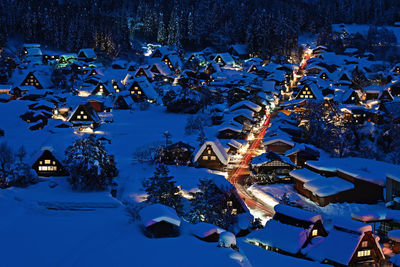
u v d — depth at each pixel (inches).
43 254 1143.6
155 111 3501.5
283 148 2458.2
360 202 1845.5
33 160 1894.7
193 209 1547.7
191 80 4271.7
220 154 2133.4
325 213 1738.4
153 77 4598.9
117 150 2367.1
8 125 2802.7
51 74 4485.7
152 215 1305.4
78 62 4926.2
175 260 1102.4
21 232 1301.7
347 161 2034.9
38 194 1688.0
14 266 1074.1
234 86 4077.3
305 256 1314.0
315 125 2733.8
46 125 2866.6
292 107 3668.8
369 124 2780.5
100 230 1332.4
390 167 1939.0
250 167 2206.0
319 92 3892.7
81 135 2316.7
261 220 1620.3
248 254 1288.1
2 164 1770.4
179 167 2137.1
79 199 1635.1
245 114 3011.8
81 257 1119.6
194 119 3122.5
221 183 1614.2
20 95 3932.1
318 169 2004.2
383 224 1566.2
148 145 2379.4
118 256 1125.1
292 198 1886.1
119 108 3563.0
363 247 1275.8
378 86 4067.4
